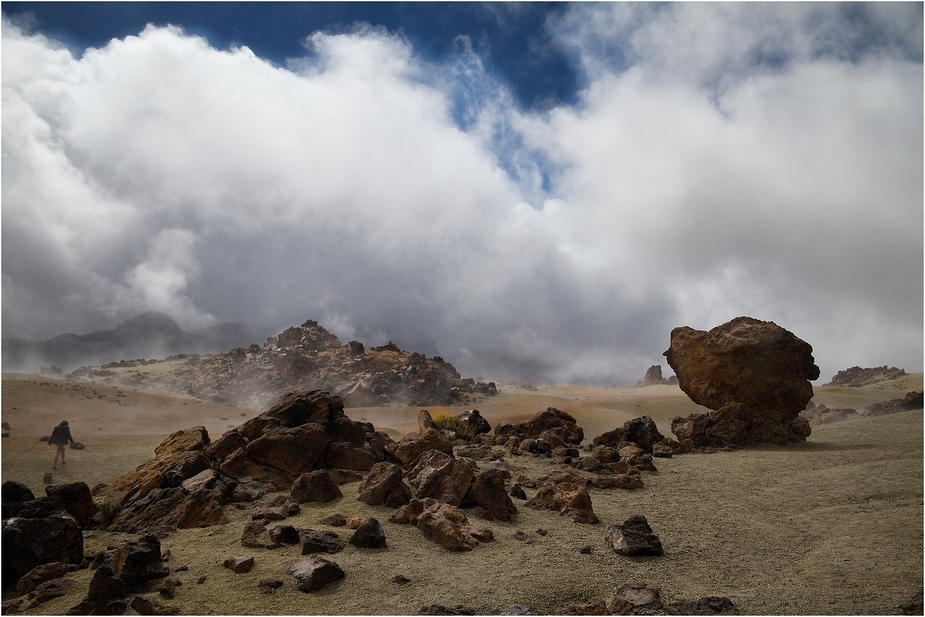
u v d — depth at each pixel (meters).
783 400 25.25
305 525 10.34
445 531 9.60
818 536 10.55
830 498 13.29
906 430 24.67
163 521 10.84
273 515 10.70
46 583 7.68
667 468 17.45
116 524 11.02
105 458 29.84
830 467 16.95
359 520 10.28
